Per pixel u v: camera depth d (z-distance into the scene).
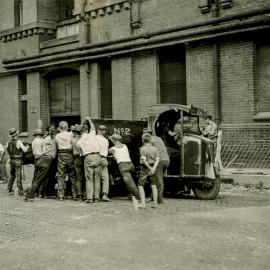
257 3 15.12
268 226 7.86
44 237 7.46
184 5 17.02
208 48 16.36
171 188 12.36
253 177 13.62
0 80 24.91
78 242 6.97
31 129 23.12
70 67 21.28
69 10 23.19
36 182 11.91
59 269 5.67
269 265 5.68
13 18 24.14
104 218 9.02
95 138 11.49
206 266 5.66
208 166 11.35
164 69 18.09
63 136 11.98
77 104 21.83
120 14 19.11
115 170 12.50
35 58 22.59
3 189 14.77
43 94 22.89
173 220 8.50
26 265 5.87
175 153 12.16
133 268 5.64
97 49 19.64
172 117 12.77
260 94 15.42
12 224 8.70
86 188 11.47
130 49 18.56
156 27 17.92
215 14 16.06
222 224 8.05
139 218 8.88
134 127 13.45
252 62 15.30
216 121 16.02
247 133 15.30
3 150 16.59
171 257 6.06
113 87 19.44
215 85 16.05
